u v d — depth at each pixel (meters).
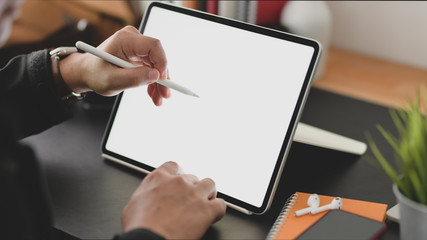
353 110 1.08
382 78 1.47
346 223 0.68
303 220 0.70
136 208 0.64
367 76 1.48
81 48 0.75
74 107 1.02
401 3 1.53
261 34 0.78
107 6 1.11
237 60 0.79
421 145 0.58
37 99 0.79
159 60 0.78
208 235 0.69
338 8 1.64
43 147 0.88
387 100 1.33
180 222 0.62
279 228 0.68
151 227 0.60
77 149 0.88
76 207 0.74
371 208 0.73
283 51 0.76
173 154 0.81
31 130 0.81
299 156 0.88
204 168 0.78
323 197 0.76
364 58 1.62
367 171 0.85
